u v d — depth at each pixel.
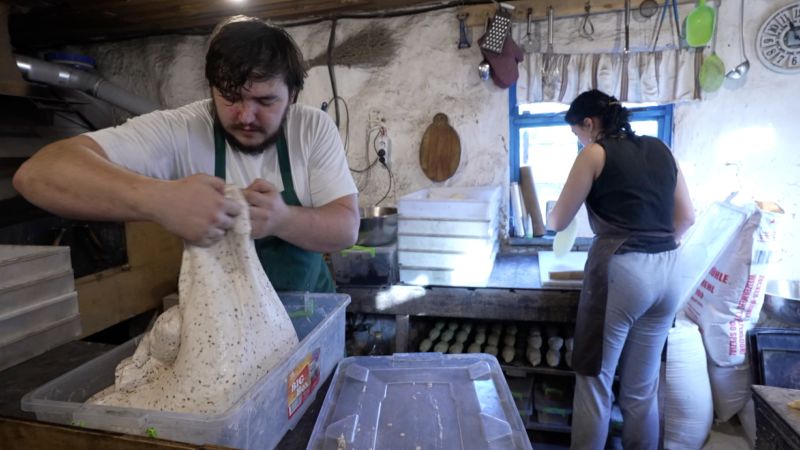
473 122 2.52
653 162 1.61
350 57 2.61
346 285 2.13
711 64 2.15
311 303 1.00
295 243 0.94
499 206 2.54
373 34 2.57
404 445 0.64
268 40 0.81
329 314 0.90
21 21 2.57
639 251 1.59
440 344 2.11
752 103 2.17
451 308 2.04
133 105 2.70
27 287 0.92
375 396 0.75
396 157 2.65
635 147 1.62
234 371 0.64
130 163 0.88
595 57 2.28
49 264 0.96
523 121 2.49
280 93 0.86
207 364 0.63
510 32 2.29
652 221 1.59
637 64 2.23
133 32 2.87
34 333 0.93
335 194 1.07
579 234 2.57
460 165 2.57
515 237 2.57
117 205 0.67
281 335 0.73
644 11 2.19
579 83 2.31
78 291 1.87
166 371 0.68
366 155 2.70
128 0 2.21
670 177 1.63
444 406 0.72
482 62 2.34
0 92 2.12
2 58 2.19
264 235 0.81
